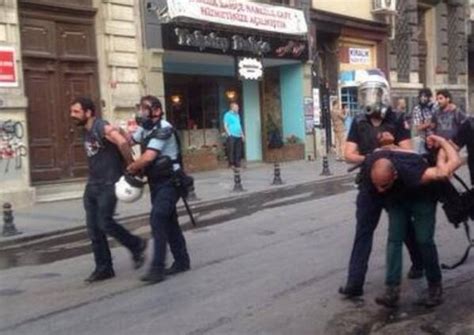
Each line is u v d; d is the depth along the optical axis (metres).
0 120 14.72
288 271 7.71
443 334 5.50
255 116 24.67
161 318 6.20
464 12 35.88
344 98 26.66
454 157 5.92
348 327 5.73
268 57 22.86
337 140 23.98
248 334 5.64
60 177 16.38
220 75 23.34
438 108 9.65
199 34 19.97
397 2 30.02
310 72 25.05
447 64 34.31
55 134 16.31
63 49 16.56
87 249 10.18
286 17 23.48
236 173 16.33
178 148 7.75
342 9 26.86
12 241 11.13
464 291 6.65
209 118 23.03
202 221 11.77
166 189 7.59
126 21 17.83
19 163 15.04
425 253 6.14
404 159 5.96
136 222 12.45
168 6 18.95
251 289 7.01
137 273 8.00
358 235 6.50
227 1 20.97
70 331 5.99
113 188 7.56
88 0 17.08
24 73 15.66
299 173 20.02
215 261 8.41
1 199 14.57
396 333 5.55
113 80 17.45
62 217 13.30
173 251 7.88
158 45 18.80
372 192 6.34
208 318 6.11
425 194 6.07
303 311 6.20
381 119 6.43
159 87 18.80
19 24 15.48
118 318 6.28
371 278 7.23
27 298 7.27
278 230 10.49
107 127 7.44
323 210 12.36
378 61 29.02
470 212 6.27
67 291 7.44
